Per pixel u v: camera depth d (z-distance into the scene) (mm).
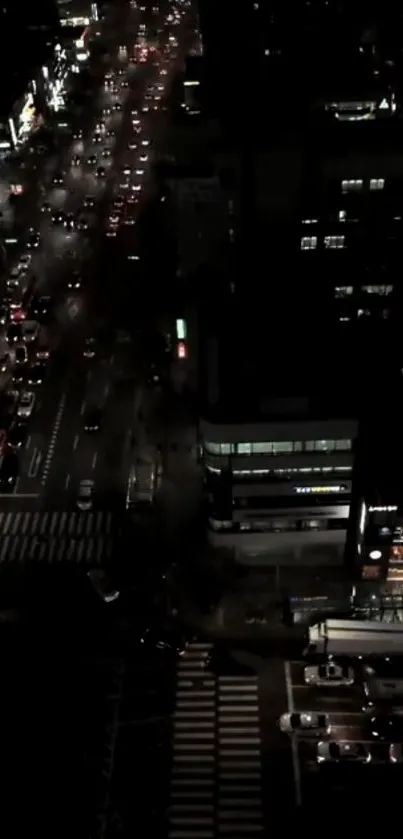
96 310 139875
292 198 114062
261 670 82062
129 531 97875
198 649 84188
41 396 120938
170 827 69312
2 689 80688
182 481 104375
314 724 76438
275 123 121562
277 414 81500
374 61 155875
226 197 119312
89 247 158750
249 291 103750
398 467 79938
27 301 142375
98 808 70688
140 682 81250
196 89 156125
